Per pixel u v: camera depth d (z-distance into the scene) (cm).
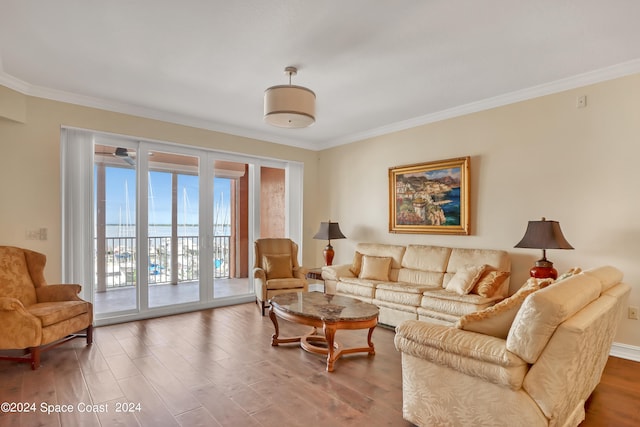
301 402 234
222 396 241
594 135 332
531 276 329
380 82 350
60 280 378
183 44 276
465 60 302
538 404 164
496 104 397
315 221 623
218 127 502
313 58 298
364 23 245
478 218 414
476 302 332
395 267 467
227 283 527
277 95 290
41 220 367
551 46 279
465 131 425
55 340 299
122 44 276
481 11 230
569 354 158
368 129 530
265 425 207
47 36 263
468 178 416
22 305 288
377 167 527
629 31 256
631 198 312
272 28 252
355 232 560
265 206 572
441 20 241
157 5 225
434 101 408
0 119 347
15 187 354
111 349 329
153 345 340
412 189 475
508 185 389
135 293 442
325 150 613
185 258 485
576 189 342
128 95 388
